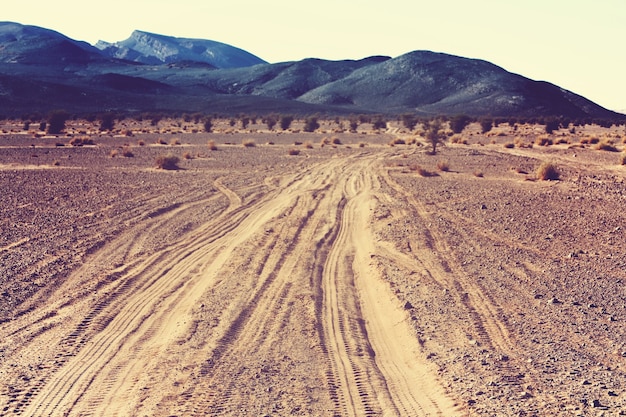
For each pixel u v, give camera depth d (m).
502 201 36.31
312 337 16.12
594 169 53.88
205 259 23.77
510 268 22.53
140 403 12.45
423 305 18.41
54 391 13.04
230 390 13.05
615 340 15.92
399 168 54.22
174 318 17.52
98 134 100.00
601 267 22.81
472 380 13.48
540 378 13.57
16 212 31.97
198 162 59.00
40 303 18.59
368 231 28.67
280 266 22.80
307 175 49.78
